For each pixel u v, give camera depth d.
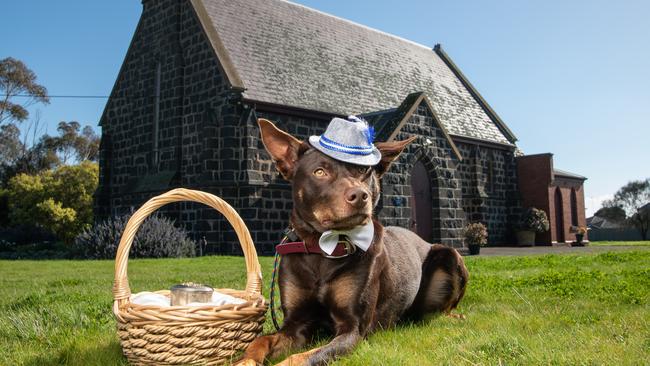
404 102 20.41
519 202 29.28
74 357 3.83
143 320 3.25
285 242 4.05
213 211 18.75
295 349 3.72
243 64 20.06
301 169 3.79
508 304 5.95
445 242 20.50
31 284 9.22
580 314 5.10
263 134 3.93
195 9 20.48
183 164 20.59
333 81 22.92
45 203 32.34
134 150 23.06
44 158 54.44
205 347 3.30
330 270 3.80
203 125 19.44
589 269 10.71
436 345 3.89
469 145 27.22
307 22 25.12
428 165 20.45
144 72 22.77
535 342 3.74
